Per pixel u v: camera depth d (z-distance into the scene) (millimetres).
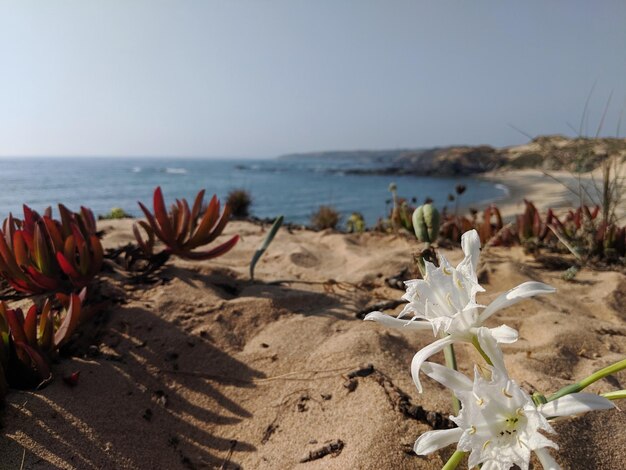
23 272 2877
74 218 3564
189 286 3160
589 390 2104
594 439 1748
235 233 5895
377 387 2055
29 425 1848
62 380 2131
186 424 2090
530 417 1021
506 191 30844
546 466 1059
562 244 4586
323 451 1791
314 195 33031
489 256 4406
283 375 2316
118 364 2359
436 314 1287
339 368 2264
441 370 1186
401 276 3695
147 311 2805
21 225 3584
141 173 75625
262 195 32781
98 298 2953
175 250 3467
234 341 2633
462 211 16297
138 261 3555
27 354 2125
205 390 2277
